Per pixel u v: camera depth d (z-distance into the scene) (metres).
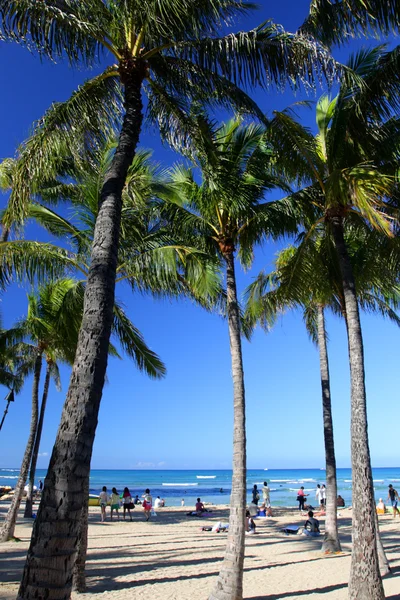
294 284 9.74
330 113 10.02
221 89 6.75
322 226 10.48
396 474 135.38
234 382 8.42
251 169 9.28
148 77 6.49
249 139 9.20
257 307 11.70
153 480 101.88
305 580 9.16
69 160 9.25
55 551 3.39
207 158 7.43
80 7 5.88
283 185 9.74
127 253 10.03
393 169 8.76
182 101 7.12
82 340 4.17
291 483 89.31
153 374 12.33
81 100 6.45
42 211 9.81
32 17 5.74
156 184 9.71
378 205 8.26
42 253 9.17
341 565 10.61
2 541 13.49
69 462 3.64
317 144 9.34
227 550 7.33
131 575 9.43
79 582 8.08
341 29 7.06
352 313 8.28
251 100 6.91
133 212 9.88
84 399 3.89
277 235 9.69
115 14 6.07
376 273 9.94
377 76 8.16
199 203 9.59
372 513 7.07
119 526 19.31
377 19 6.73
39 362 15.58
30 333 14.71
